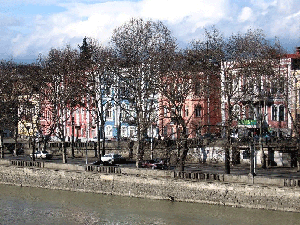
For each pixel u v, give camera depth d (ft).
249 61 253.24
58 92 311.68
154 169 242.58
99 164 289.53
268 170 260.83
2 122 346.95
